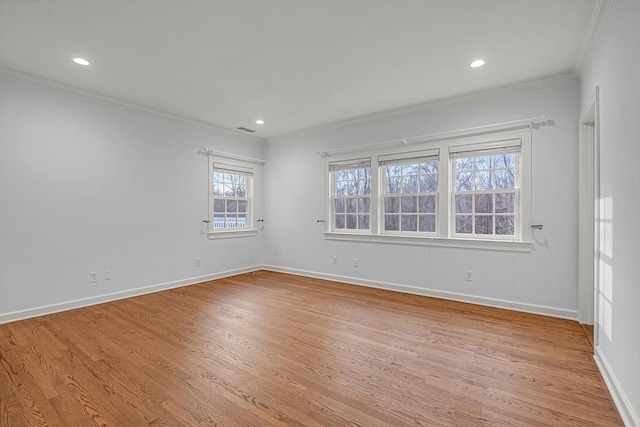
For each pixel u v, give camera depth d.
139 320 3.24
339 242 5.01
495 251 3.68
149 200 4.34
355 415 1.73
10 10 2.19
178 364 2.30
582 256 3.13
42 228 3.41
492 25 2.40
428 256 4.16
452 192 4.04
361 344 2.66
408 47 2.73
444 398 1.89
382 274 4.56
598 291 2.35
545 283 3.40
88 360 2.36
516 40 2.61
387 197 4.59
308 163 5.38
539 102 3.41
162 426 1.64
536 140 3.43
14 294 3.22
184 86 3.55
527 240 3.48
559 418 1.70
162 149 4.49
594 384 2.04
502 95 3.62
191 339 2.76
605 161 2.17
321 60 2.96
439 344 2.66
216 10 2.21
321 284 4.83
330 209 5.16
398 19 2.33
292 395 1.92
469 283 3.86
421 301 3.92
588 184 3.09
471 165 3.91
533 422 1.67
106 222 3.91
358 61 2.98
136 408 1.79
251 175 5.83
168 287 4.54
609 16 2.02
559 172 3.31
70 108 3.60
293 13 2.25
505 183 3.69
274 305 3.76
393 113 4.38
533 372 2.19
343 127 4.95
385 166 4.60
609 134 2.06
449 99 3.91
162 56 2.88
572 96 3.25
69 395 1.91
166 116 4.46
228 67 3.10
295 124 5.04
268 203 5.93
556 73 3.21
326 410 1.77
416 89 3.63
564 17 2.29
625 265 1.75
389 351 2.53
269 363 2.32
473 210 3.90
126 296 4.08
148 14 2.26
